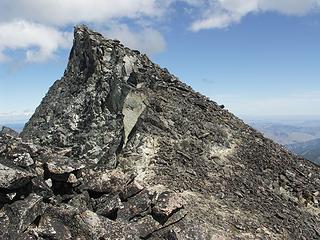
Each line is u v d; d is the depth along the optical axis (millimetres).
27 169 24109
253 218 29031
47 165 25203
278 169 38656
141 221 24703
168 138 37062
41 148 27219
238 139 41875
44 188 23609
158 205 25172
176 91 46781
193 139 38344
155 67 50125
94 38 49188
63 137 40031
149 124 37844
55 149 36844
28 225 20953
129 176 28125
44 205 22359
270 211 31062
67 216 22188
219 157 37312
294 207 33250
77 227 21922
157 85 45344
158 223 24734
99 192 26672
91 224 22312
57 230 21375
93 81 45312
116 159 34469
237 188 33188
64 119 42500
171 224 24906
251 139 43031
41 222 21578
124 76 44344
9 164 23906
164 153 35062
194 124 40719
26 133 45406
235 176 35062
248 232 26969
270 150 42094
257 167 37875
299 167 41094
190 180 32469
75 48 52719
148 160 33875
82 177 27531
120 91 40594
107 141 37656
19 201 21859
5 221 20734
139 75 44281
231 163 37031
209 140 39375
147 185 30641
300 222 30719
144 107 39438
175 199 26047
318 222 32094
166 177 32156
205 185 32219
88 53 48875
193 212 27000
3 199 21578
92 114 41219
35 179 23562
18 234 20312
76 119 42000
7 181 21453
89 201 25828
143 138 35688
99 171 32562
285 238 27797
